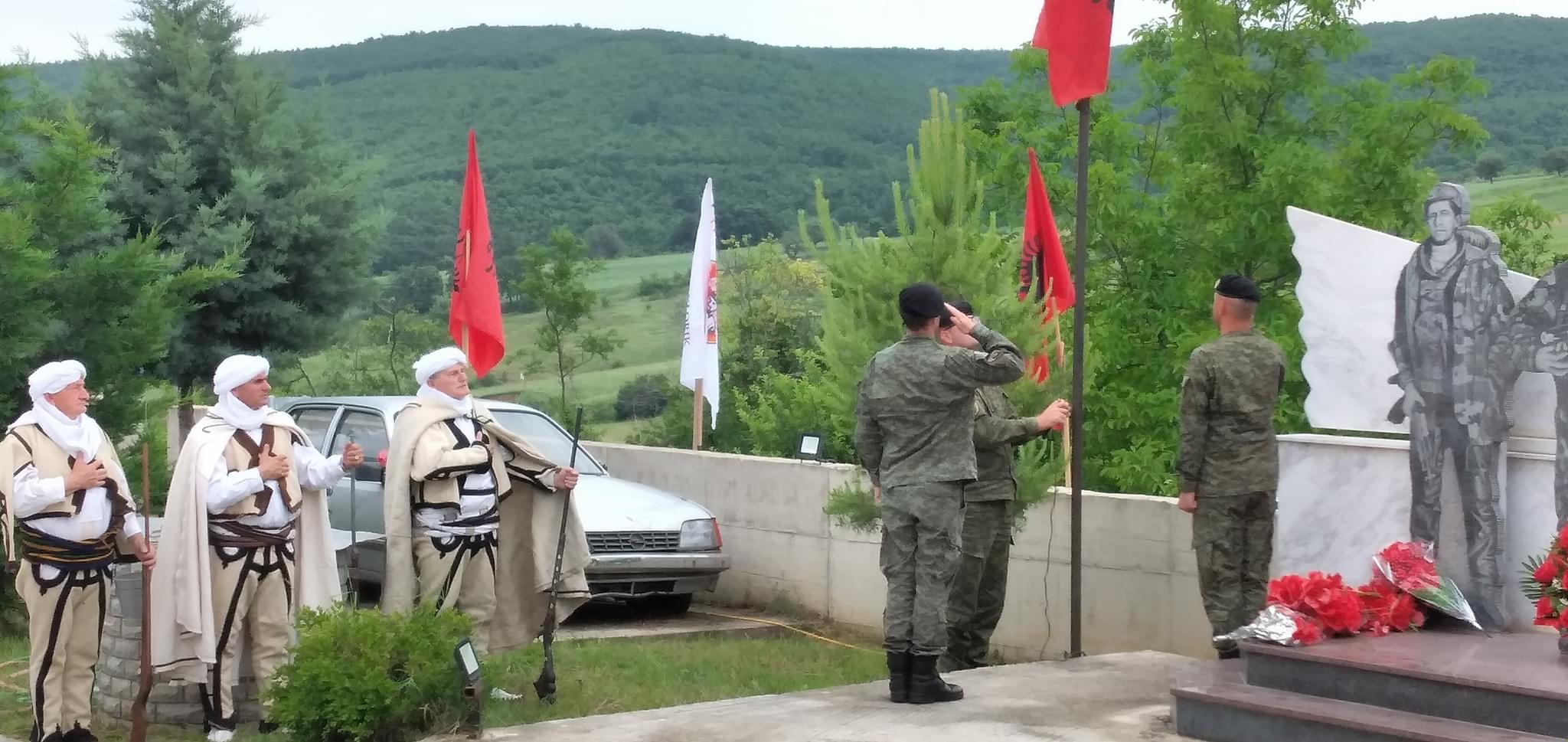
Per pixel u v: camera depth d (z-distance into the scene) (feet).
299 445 23.68
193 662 22.33
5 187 38.06
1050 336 29.99
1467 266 21.35
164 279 41.50
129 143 79.20
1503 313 21.04
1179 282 60.64
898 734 18.99
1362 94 61.21
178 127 80.23
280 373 84.89
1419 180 57.67
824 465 35.09
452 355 24.12
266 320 80.02
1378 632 20.02
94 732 23.66
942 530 20.48
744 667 28.63
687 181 342.44
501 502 25.25
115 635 24.44
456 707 19.67
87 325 39.32
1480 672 17.37
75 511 21.47
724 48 503.20
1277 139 60.90
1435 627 20.70
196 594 22.17
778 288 87.86
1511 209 69.10
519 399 91.86
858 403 21.39
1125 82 66.74
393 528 23.38
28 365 38.14
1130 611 28.17
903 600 20.93
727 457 37.96
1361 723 17.13
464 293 33.24
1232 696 18.52
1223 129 60.08
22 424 21.43
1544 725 16.48
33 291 37.83
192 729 23.86
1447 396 21.49
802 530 35.58
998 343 20.34
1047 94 69.72
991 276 29.17
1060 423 25.09
